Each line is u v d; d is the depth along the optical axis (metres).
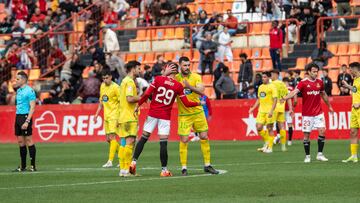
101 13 60.78
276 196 19.16
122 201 18.83
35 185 22.88
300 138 44.88
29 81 57.62
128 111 25.12
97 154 37.53
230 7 58.53
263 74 36.50
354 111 28.75
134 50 59.28
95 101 50.31
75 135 48.62
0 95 53.91
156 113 24.70
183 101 24.61
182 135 25.17
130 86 25.05
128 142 25.17
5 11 66.00
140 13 60.50
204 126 25.45
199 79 25.20
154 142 45.78
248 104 45.75
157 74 50.12
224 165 29.00
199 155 34.88
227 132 46.19
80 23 61.41
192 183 22.33
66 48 60.25
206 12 58.16
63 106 48.97
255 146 40.53
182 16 57.94
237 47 55.31
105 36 56.62
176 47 57.91
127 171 25.25
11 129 49.94
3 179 24.92
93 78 50.44
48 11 62.28
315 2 53.34
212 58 52.94
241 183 22.06
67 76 54.59
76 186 22.23
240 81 49.72
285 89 37.41
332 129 43.91
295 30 53.75
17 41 60.19
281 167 27.33
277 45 50.91
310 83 29.31
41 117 49.41
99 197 19.61
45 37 58.97
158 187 21.52
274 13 55.78
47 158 35.50
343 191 19.86
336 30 53.50
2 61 57.94
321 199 18.50
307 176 23.58
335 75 51.06
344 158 31.14
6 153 39.97
